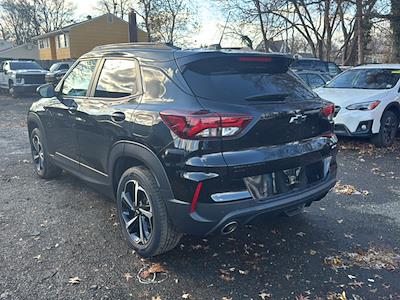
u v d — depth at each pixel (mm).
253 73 3143
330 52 23922
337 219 4008
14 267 3086
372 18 18297
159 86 3053
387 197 4668
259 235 3645
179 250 3369
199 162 2641
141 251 3230
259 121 2766
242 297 2715
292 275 2977
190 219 2756
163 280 2928
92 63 4023
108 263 3162
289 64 3461
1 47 59750
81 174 4207
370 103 7031
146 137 2951
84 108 3834
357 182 5270
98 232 3723
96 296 2729
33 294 2738
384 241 3520
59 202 4508
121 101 3373
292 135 3021
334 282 2883
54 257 3246
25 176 5559
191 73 2924
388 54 18891
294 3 21453
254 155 2764
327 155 3391
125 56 3521
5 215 4117
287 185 3025
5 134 9375
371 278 2936
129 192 3371
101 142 3596
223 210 2705
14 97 19844
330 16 22891
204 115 2639
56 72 18344
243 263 3158
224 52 2990
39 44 42188
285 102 3033
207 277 2963
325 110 3369
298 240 3541
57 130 4555
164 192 2881
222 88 2877
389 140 7426
